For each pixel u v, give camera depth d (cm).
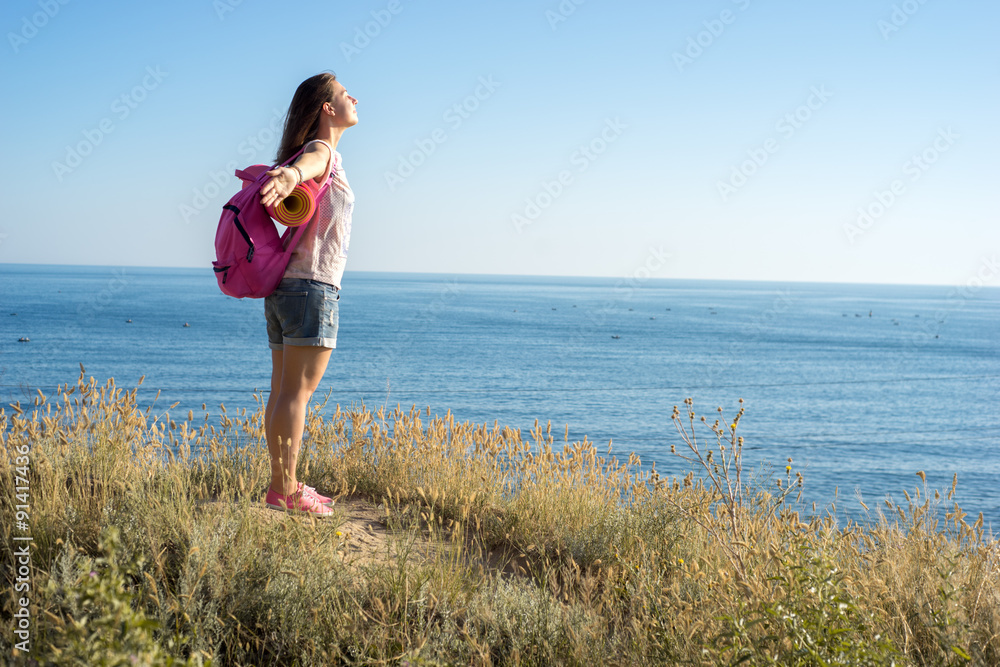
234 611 235
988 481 3472
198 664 165
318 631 232
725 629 223
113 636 152
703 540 366
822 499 2702
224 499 323
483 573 305
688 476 392
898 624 258
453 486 414
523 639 246
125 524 273
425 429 474
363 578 276
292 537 282
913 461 4097
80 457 354
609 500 425
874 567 298
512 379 7788
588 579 316
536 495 405
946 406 7044
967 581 291
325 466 452
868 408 6688
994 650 244
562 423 4922
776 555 237
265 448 418
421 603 254
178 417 3459
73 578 225
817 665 197
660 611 260
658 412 5641
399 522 364
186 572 235
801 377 9131
